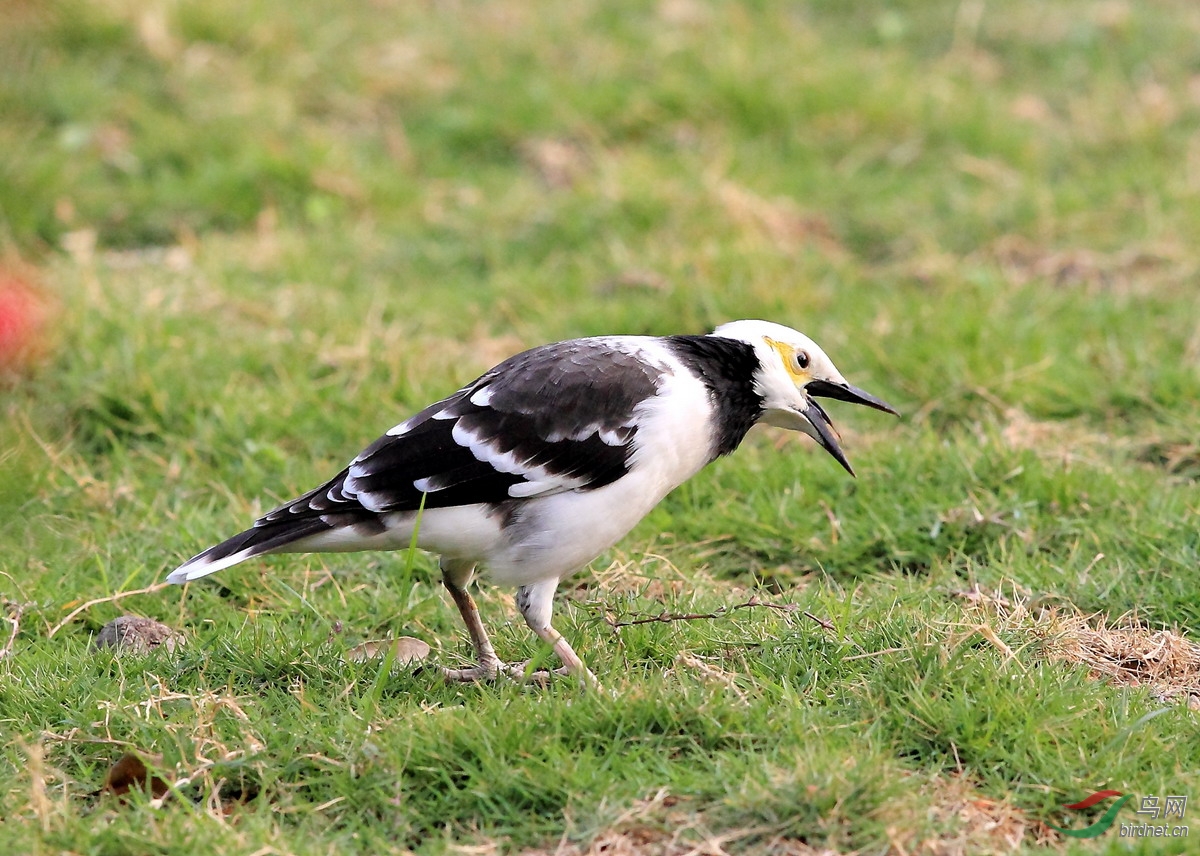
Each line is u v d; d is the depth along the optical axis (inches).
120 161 639.8
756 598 362.3
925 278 565.6
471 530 322.3
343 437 459.5
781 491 426.6
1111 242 582.6
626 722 296.7
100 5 703.1
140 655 340.5
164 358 480.4
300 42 725.3
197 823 269.6
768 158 656.4
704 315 529.7
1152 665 333.1
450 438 319.9
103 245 598.9
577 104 688.4
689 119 682.8
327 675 329.7
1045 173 654.5
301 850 264.1
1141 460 444.1
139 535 402.0
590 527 324.5
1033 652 330.6
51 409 460.8
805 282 546.3
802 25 784.9
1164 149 665.6
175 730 301.1
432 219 614.9
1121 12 785.6
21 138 634.8
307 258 574.6
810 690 313.0
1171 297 541.3
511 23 761.0
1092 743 294.2
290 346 499.8
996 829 272.1
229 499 422.6
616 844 267.0
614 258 571.2
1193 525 386.3
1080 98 716.0
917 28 784.9
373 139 678.5
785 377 352.5
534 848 269.4
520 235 601.6
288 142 655.8
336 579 386.0
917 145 665.6
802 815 268.2
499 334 536.1
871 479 424.8
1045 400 471.5
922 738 294.7
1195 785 281.3
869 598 361.7
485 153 673.0
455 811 278.8
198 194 619.8
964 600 358.9
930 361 486.9
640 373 328.2
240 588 380.5
